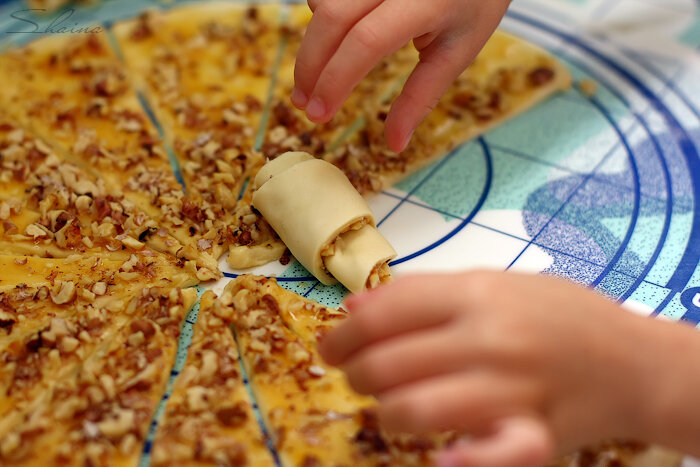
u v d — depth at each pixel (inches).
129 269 12.6
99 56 16.4
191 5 17.6
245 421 10.8
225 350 11.6
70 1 17.7
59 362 11.4
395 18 12.1
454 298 9.5
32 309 12.1
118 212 13.4
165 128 14.9
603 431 9.6
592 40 16.7
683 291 12.5
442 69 12.9
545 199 13.8
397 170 14.1
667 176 14.1
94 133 14.7
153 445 10.7
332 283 12.6
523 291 9.6
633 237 13.2
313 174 12.6
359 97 15.3
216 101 15.3
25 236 13.1
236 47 16.4
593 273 12.7
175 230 13.2
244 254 12.8
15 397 11.1
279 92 15.5
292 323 11.9
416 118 12.8
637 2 17.6
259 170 13.4
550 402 9.3
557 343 9.3
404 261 13.0
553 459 10.3
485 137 14.9
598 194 13.8
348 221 12.3
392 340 9.7
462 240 13.2
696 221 13.4
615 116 15.1
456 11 12.6
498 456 8.8
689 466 10.5
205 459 10.4
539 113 15.3
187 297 12.2
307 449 10.5
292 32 16.6
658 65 16.1
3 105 15.4
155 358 11.4
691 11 17.4
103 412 10.7
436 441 10.5
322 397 11.1
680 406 9.5
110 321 11.9
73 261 12.8
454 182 14.1
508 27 17.1
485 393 9.1
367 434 10.6
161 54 16.2
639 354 9.5
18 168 14.0
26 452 10.4
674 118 15.0
